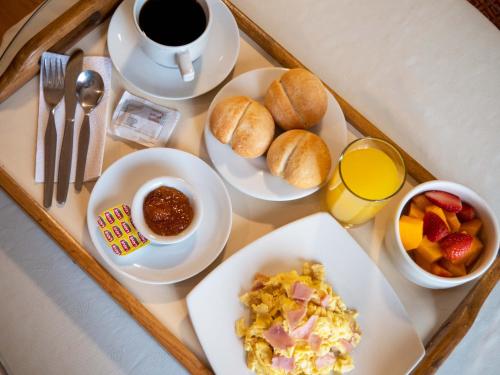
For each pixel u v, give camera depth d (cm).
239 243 53
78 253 50
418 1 60
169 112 56
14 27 65
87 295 50
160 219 50
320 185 51
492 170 55
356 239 53
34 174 53
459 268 48
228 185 55
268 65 59
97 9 56
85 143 53
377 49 59
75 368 48
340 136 54
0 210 52
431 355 48
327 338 47
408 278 51
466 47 59
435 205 50
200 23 53
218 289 49
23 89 56
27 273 50
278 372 47
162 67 57
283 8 60
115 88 57
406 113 57
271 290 50
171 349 47
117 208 51
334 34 59
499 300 52
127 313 50
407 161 54
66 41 56
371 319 49
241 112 50
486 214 48
